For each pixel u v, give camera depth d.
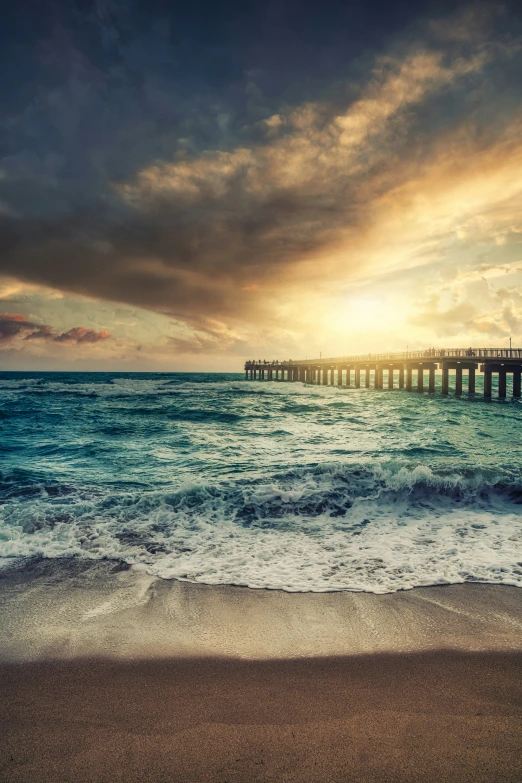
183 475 9.57
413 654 3.37
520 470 9.66
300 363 63.12
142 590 4.57
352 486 8.09
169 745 2.39
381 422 20.06
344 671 3.13
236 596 4.43
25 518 6.67
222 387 49.50
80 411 23.23
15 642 3.53
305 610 4.12
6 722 2.57
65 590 4.57
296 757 2.30
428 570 5.08
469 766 2.23
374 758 2.29
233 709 2.70
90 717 2.62
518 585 4.68
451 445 13.62
